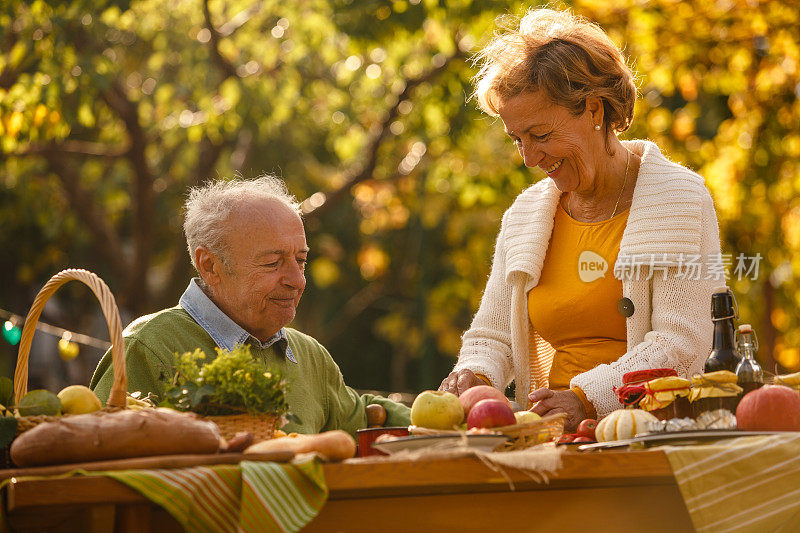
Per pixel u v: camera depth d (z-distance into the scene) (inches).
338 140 560.1
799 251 433.1
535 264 129.1
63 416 88.5
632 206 124.7
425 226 738.2
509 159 501.7
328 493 78.7
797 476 80.6
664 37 412.5
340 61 514.0
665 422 89.4
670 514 84.9
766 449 81.0
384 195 650.8
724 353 99.3
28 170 557.3
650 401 94.6
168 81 526.6
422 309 784.3
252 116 489.4
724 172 429.7
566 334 129.1
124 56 512.4
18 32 424.8
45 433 76.5
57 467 74.2
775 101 411.8
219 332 125.6
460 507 81.7
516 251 131.6
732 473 80.4
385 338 967.0
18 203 591.5
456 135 474.3
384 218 695.7
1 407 87.2
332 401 136.0
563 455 80.0
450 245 749.3
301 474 75.7
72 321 741.9
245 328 128.0
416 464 78.2
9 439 83.0
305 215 504.4
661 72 414.9
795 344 444.8
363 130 545.3
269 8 504.7
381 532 80.4
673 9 406.9
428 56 478.3
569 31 123.0
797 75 401.7
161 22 507.8
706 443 84.7
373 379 997.2
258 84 486.6
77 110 417.1
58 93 402.9
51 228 603.5
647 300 122.2
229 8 514.0
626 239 123.3
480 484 82.0
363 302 899.4
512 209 137.6
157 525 78.4
